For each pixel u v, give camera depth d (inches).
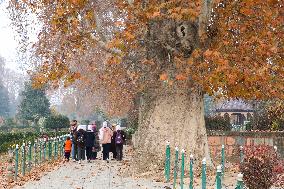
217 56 655.1
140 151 737.0
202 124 740.0
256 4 689.0
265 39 700.0
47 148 1061.8
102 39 745.0
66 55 789.2
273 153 461.7
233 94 742.5
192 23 722.8
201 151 722.8
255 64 700.0
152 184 605.9
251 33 718.5
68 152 997.2
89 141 973.2
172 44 725.3
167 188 522.9
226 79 671.1
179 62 710.5
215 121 1087.6
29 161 800.9
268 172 437.7
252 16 712.4
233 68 674.2
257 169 435.8
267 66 694.5
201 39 709.3
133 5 695.7
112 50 736.3
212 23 728.3
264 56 701.3
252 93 738.8
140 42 745.6
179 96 733.3
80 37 746.8
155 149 723.4
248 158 444.8
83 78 764.6
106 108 1921.8
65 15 720.3
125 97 1558.8
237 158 930.7
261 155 443.2
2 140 1689.2
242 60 701.3
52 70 764.0
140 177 689.6
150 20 722.2
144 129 746.2
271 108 1071.0
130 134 1866.4
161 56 746.8
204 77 692.7
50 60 799.1
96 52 1185.4
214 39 729.6
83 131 978.7
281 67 726.5
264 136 938.1
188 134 724.7
